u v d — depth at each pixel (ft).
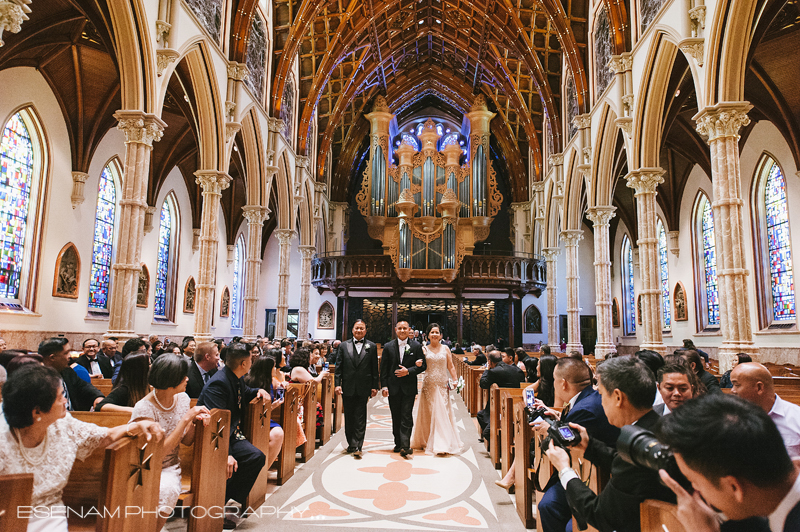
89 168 59.36
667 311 83.92
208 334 47.57
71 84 54.85
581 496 8.50
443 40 91.15
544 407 12.07
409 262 92.48
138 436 10.87
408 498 19.38
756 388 12.96
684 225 78.54
